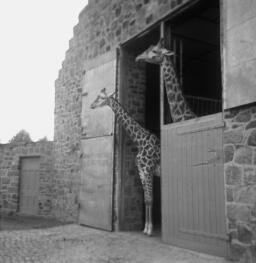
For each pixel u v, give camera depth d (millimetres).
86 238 5902
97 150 7102
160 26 5863
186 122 5230
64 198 8773
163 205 5543
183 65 8484
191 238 4969
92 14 8078
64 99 9367
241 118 4258
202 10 5535
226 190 4355
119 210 6531
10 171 10641
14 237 6031
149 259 4496
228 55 4395
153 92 8992
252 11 4117
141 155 6090
